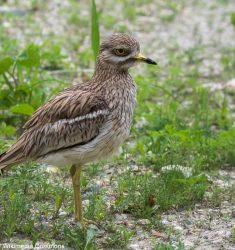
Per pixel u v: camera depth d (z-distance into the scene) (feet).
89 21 74.23
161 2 82.38
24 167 40.09
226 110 52.03
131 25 74.84
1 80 53.21
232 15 73.72
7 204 37.47
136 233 36.27
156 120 49.57
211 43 71.31
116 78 37.11
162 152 44.91
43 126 36.47
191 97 55.11
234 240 35.42
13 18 73.41
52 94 50.26
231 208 39.19
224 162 44.83
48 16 75.66
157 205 38.52
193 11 80.59
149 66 61.57
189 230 36.81
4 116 48.44
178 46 69.56
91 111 36.06
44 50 64.03
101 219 37.22
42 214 37.45
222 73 63.00
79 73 60.23
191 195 39.60
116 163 44.32
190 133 45.78
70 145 36.09
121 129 36.63
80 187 39.75
